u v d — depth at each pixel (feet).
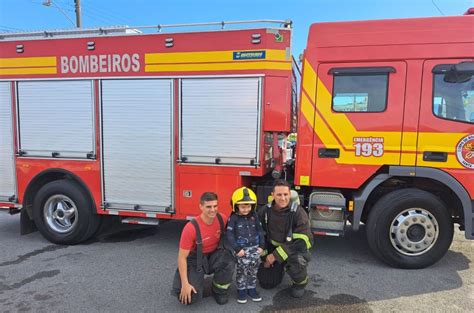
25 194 17.34
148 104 15.62
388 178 13.83
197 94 15.05
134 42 15.53
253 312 10.80
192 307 11.07
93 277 13.23
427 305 11.14
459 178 13.16
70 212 16.89
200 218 11.18
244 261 11.16
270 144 15.49
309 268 14.03
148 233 18.90
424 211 13.53
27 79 16.81
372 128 13.70
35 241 17.65
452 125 13.12
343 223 14.37
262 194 15.52
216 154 15.05
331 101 13.98
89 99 16.22
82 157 16.49
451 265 14.30
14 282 12.82
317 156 14.23
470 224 13.12
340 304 11.23
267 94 14.37
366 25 13.61
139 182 16.01
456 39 12.98
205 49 14.84
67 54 16.30
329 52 13.91
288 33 14.20
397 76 13.42
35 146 17.02
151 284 12.65
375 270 13.85
